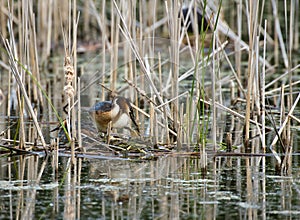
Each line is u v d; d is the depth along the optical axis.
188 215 8.51
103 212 8.63
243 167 10.66
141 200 9.12
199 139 11.59
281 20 24.22
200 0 13.45
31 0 14.46
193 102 13.13
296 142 12.05
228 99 15.72
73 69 11.77
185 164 10.88
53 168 10.69
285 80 17.41
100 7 24.55
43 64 19.77
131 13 13.57
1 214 8.56
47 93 16.36
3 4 20.88
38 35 22.02
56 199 9.16
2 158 11.31
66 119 12.19
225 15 24.25
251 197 9.19
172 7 11.59
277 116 14.09
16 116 14.42
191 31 19.08
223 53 14.44
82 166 10.77
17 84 11.54
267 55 20.53
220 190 9.50
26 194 9.38
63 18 22.11
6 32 22.03
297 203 8.92
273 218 8.38
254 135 12.69
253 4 11.62
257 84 13.00
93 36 24.12
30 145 11.99
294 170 10.44
